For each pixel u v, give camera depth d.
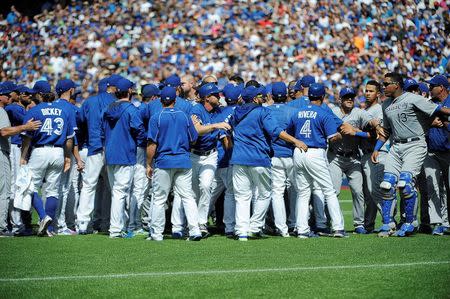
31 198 31.03
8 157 31.19
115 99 33.06
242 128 29.41
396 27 94.94
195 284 20.09
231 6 95.75
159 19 96.00
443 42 96.56
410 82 30.45
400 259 23.78
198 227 29.66
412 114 29.41
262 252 25.91
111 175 31.42
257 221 30.47
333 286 19.61
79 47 93.06
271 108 31.52
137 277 21.20
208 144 30.69
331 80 84.94
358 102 78.62
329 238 30.17
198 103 30.95
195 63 87.62
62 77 89.56
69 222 34.44
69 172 33.03
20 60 96.38
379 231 31.95
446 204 31.84
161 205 29.80
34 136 31.09
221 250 26.53
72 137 31.91
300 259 24.12
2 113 30.16
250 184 29.88
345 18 95.12
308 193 30.64
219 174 31.95
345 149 32.50
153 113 32.03
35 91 31.41
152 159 29.88
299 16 94.50
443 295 18.41
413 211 30.12
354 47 90.81
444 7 99.62
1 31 101.69
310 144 30.12
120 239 30.33
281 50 89.69
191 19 95.00
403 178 29.34
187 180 29.50
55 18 100.12
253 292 19.00
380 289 19.17
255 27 93.19
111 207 31.31
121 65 87.75
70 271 22.31
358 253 25.28
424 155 29.75
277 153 31.09
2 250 26.81
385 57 90.25
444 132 30.38
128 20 96.69
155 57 90.12
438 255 24.56
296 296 18.50
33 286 20.06
